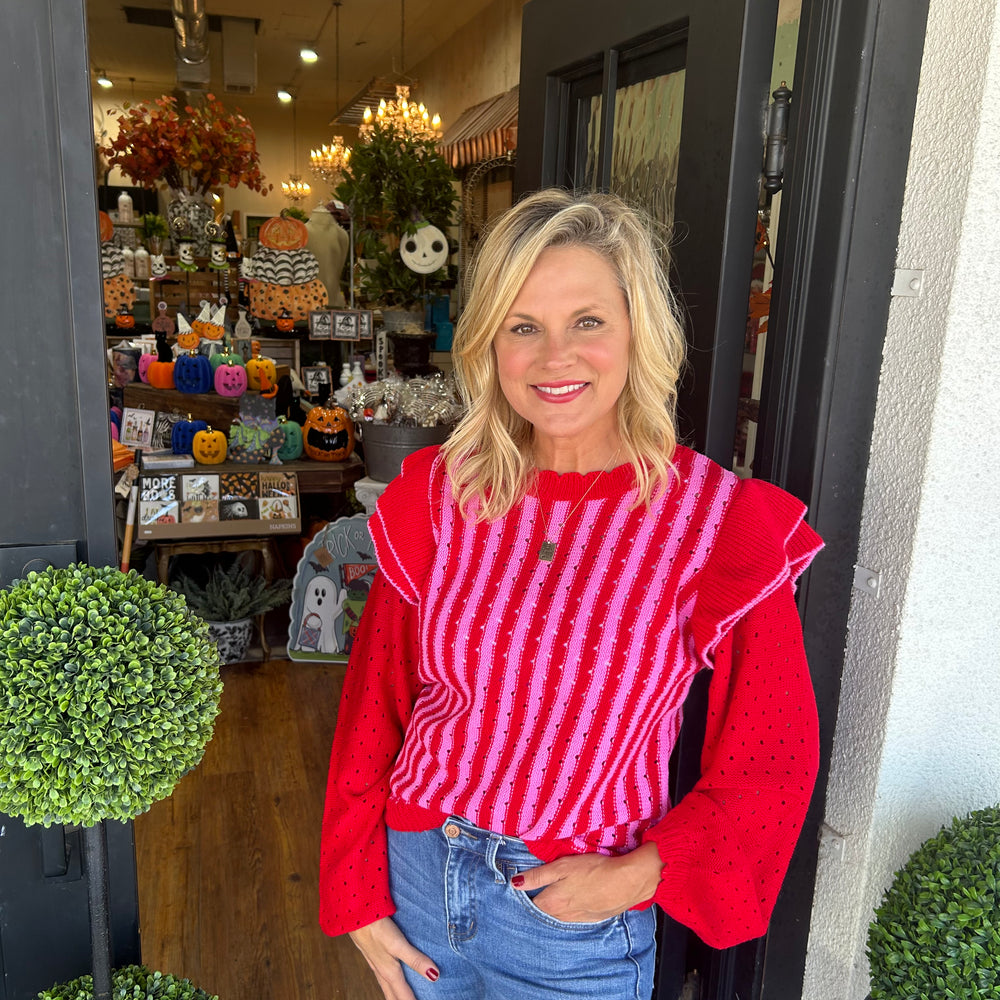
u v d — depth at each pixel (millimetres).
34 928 1356
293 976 2078
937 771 1442
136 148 5980
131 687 1012
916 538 1324
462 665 1086
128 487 3469
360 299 5703
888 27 1244
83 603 1055
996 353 1284
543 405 1055
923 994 1156
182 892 2348
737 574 996
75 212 1178
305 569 3734
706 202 1440
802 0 1330
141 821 2646
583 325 1037
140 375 4234
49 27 1131
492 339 1087
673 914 1057
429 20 9727
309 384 4652
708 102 1419
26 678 994
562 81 1932
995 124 1197
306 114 15008
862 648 1433
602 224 1036
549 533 1087
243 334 5172
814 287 1347
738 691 1036
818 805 1521
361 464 3988
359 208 4680
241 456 3824
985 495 1340
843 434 1380
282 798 2797
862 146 1276
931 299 1281
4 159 1156
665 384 1068
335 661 3779
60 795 999
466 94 9586
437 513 1144
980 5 1186
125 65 12617
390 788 1199
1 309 1196
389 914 1183
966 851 1245
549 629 1047
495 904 1086
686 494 1064
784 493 1067
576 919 1049
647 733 1069
